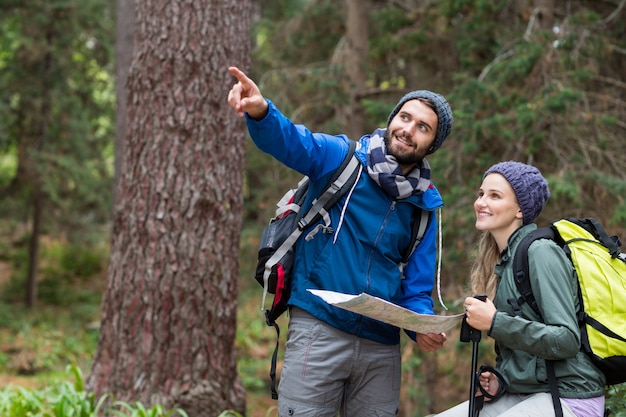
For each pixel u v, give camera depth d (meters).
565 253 3.01
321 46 12.82
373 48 11.31
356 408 3.47
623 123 8.01
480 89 7.42
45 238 27.22
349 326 3.31
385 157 3.24
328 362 3.30
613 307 2.91
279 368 11.78
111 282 6.43
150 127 6.29
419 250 3.49
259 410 10.76
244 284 12.50
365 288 3.28
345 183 3.29
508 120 7.18
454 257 7.51
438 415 3.42
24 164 20.45
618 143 7.80
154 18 6.29
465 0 8.62
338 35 12.74
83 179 20.34
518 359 3.09
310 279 3.33
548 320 2.88
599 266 2.95
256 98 2.92
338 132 11.02
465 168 7.95
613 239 3.09
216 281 6.37
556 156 7.58
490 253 3.42
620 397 4.03
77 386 6.45
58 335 19.14
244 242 11.87
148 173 6.29
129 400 6.16
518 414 2.96
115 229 6.48
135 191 6.32
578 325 2.93
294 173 11.06
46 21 19.41
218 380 6.39
